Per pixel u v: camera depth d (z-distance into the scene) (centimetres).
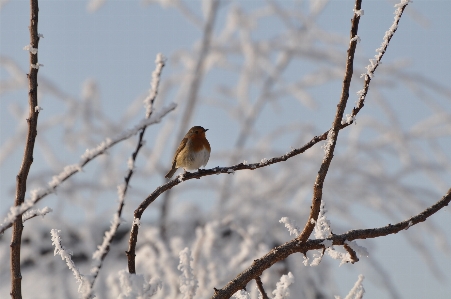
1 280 1188
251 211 1296
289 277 484
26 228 1264
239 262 1094
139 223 440
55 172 1351
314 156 1459
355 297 506
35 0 408
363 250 446
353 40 400
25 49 400
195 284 468
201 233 1120
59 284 1161
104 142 336
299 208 1370
